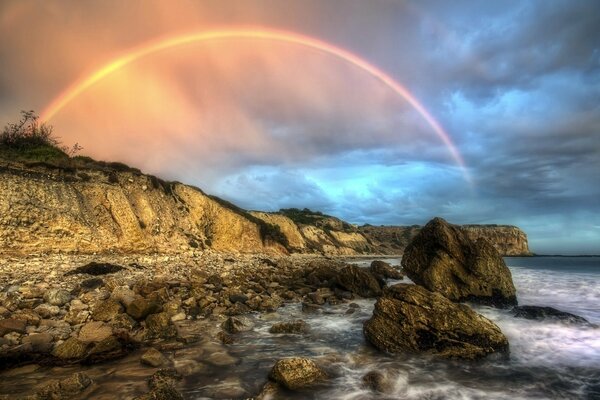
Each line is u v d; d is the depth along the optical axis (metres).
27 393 7.41
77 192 33.94
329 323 14.63
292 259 52.69
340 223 122.88
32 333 10.06
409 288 12.43
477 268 19.64
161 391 7.07
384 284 23.64
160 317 11.92
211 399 7.73
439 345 11.05
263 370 9.50
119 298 12.79
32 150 36.22
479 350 10.80
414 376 9.53
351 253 97.44
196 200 51.97
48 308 11.68
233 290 17.81
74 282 16.36
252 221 62.34
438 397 8.28
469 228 167.62
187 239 43.25
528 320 15.16
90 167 40.25
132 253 33.44
